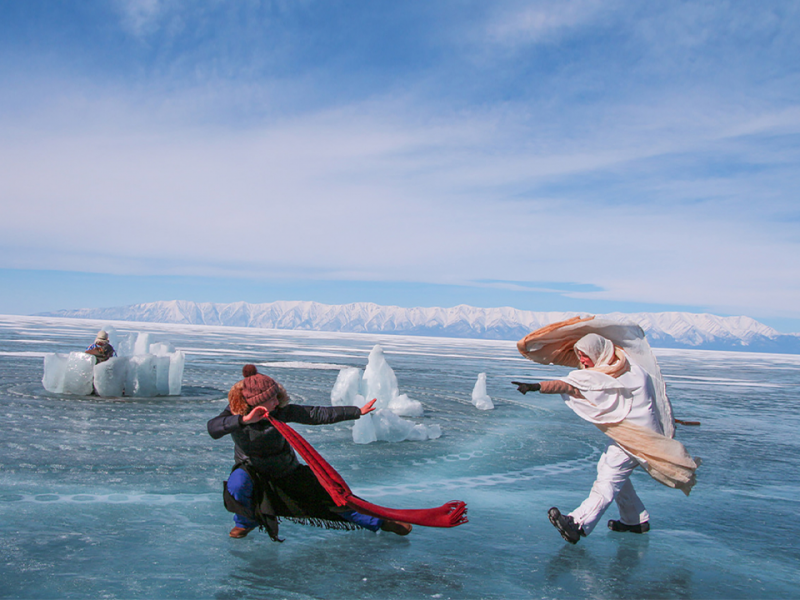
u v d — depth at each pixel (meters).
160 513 4.07
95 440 6.62
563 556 3.57
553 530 4.11
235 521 3.66
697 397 17.02
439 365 27.33
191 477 5.14
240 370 17.22
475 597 2.89
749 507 5.06
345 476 5.46
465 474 5.82
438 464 6.24
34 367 15.12
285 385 13.39
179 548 3.40
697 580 3.28
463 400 12.93
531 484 5.52
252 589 2.85
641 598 2.98
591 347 3.94
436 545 3.69
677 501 5.17
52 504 4.16
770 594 3.11
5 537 3.42
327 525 3.58
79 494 4.46
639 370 3.83
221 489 4.80
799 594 3.13
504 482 5.55
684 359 63.94
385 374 10.53
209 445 6.61
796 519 4.72
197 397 10.88
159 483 4.89
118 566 3.07
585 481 5.74
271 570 3.12
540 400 13.90
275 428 3.37
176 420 8.27
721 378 29.44
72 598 2.65
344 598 2.79
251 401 3.28
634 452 3.70
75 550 3.27
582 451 7.50
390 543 3.70
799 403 17.14
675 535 4.14
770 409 14.83
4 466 5.18
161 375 10.94
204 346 34.16
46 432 6.93
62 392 10.48
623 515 4.20
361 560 3.35
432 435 8.05
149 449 6.26
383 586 2.97
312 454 3.27
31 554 3.17
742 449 8.37
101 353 10.77
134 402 9.83
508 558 3.50
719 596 3.05
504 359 40.19
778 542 4.07
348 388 9.85
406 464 6.16
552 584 3.11
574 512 3.79
